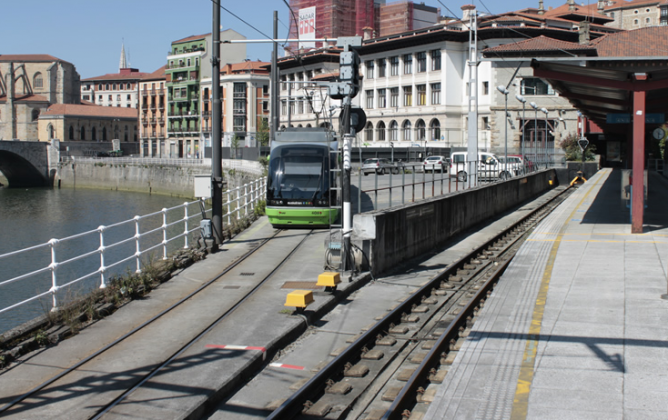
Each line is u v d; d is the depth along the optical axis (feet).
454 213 85.15
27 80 518.37
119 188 370.73
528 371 30.25
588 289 45.98
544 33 232.12
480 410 26.07
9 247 142.00
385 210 62.80
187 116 418.51
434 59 249.75
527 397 27.20
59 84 520.83
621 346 33.37
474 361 31.86
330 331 41.29
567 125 226.38
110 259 112.57
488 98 237.86
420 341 38.75
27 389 30.40
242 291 50.49
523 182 134.31
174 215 205.36
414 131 258.37
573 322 37.99
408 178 149.18
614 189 132.26
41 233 166.40
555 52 181.98
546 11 332.39
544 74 66.33
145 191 348.79
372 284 55.31
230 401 30.19
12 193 339.57
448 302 49.06
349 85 53.62
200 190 70.13
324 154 86.79
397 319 43.27
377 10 352.90
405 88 262.88
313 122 287.48
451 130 246.06
